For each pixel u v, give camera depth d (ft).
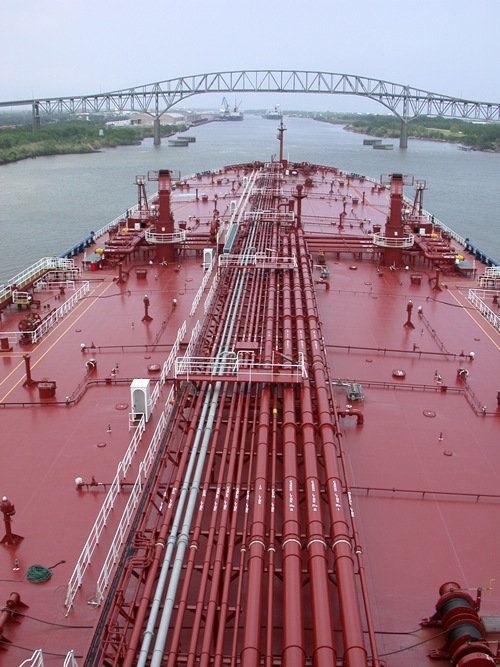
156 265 143.95
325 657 37.88
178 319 109.81
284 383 69.41
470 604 46.60
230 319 94.84
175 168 567.59
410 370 91.15
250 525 51.60
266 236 149.89
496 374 90.63
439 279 137.18
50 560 54.29
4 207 385.29
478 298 122.52
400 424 76.43
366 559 54.90
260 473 55.52
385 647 46.50
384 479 65.77
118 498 62.18
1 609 48.39
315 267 141.79
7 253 273.54
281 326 92.84
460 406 81.35
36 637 46.93
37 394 82.69
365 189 264.52
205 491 55.21
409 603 50.42
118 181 501.56
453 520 60.23
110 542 56.34
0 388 84.58
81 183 492.54
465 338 103.91
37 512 60.23
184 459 58.08
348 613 41.52
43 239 299.38
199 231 172.24
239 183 271.08
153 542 48.91
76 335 102.89
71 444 71.41
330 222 189.57
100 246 169.58
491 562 55.16
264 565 48.16
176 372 70.79
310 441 59.93
